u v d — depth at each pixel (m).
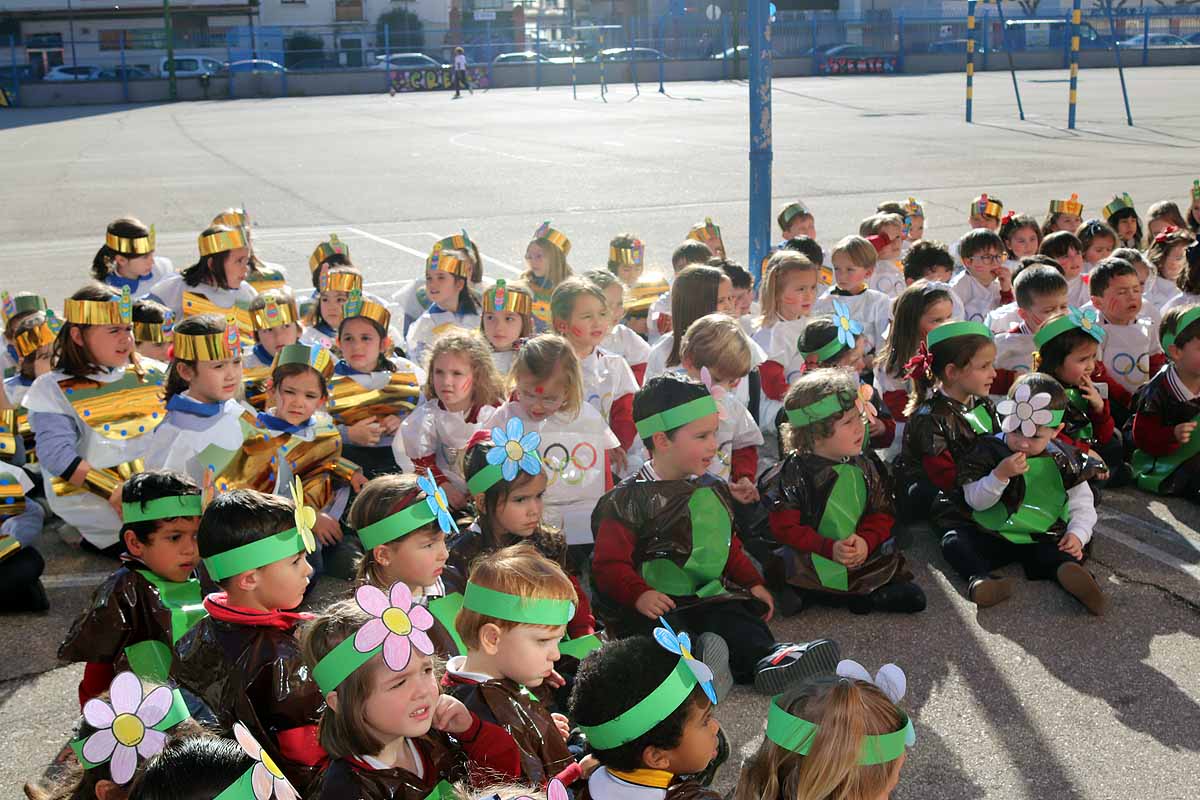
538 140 26.62
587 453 5.11
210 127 32.59
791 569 4.94
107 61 54.22
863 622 4.88
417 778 2.89
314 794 3.05
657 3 62.12
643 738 2.76
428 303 8.21
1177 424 5.93
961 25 53.50
